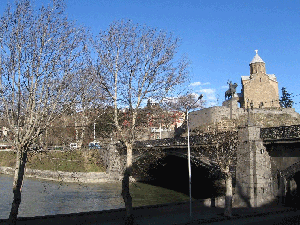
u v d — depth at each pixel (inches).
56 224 709.9
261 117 2928.2
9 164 2288.4
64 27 639.8
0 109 622.8
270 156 1083.3
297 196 1037.2
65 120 969.5
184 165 1667.1
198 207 989.8
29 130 595.2
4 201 1240.2
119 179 1801.2
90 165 1929.1
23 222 667.4
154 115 844.6
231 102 2790.4
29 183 1793.8
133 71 782.5
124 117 820.0
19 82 591.5
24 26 600.4
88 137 1499.8
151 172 1936.5
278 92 3607.3
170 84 818.2
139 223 769.6
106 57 770.8
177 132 2149.4
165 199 1403.8
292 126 986.1
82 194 1470.2
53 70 619.8
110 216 789.9
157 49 797.9
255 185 1043.9
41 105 637.3
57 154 1375.5
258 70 3698.3
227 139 1099.9
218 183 1505.9
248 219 841.5
